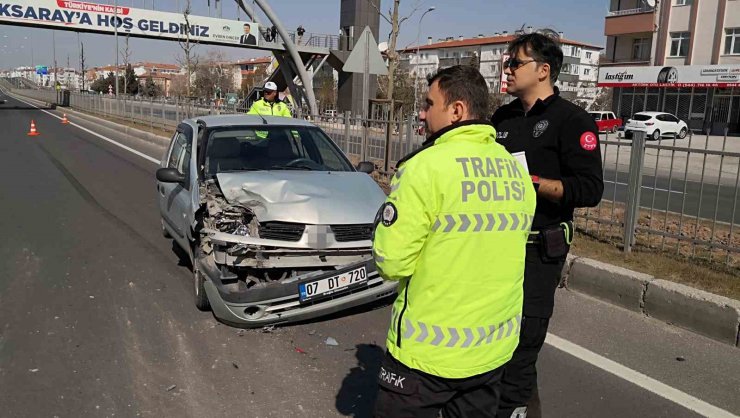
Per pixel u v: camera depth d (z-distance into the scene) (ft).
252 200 14.52
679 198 22.79
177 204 18.30
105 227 24.72
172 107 67.10
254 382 11.77
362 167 18.72
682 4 119.96
